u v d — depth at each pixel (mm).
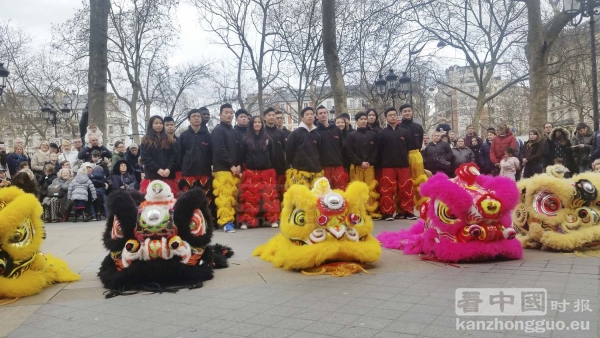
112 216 5020
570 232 5836
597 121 14422
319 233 5191
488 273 4926
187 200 4930
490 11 26094
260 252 6262
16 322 3820
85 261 6332
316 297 4246
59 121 36031
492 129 13195
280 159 9414
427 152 11156
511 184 5559
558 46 28578
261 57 29344
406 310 3777
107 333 3508
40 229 4863
